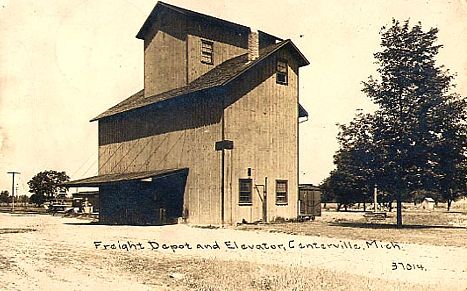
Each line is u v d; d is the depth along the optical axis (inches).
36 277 436.1
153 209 1086.4
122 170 1285.7
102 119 1396.4
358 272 431.8
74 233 854.5
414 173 957.8
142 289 379.9
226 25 1171.3
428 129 965.8
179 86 1114.1
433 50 995.9
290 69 1098.7
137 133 1235.9
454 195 1003.3
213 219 970.7
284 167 1063.0
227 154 964.0
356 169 1032.8
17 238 777.6
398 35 1019.9
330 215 1572.3
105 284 401.1
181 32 1120.2
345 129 1051.3
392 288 365.7
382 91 1013.8
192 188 1024.9
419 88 990.4
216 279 406.9
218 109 980.6
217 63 1147.3
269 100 1046.4
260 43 1168.8
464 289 365.1
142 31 1242.0
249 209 991.0
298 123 1101.1
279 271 436.5
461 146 954.1
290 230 836.6
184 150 1060.5
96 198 1838.1
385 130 989.8
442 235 735.7
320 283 385.7
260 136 1023.0
